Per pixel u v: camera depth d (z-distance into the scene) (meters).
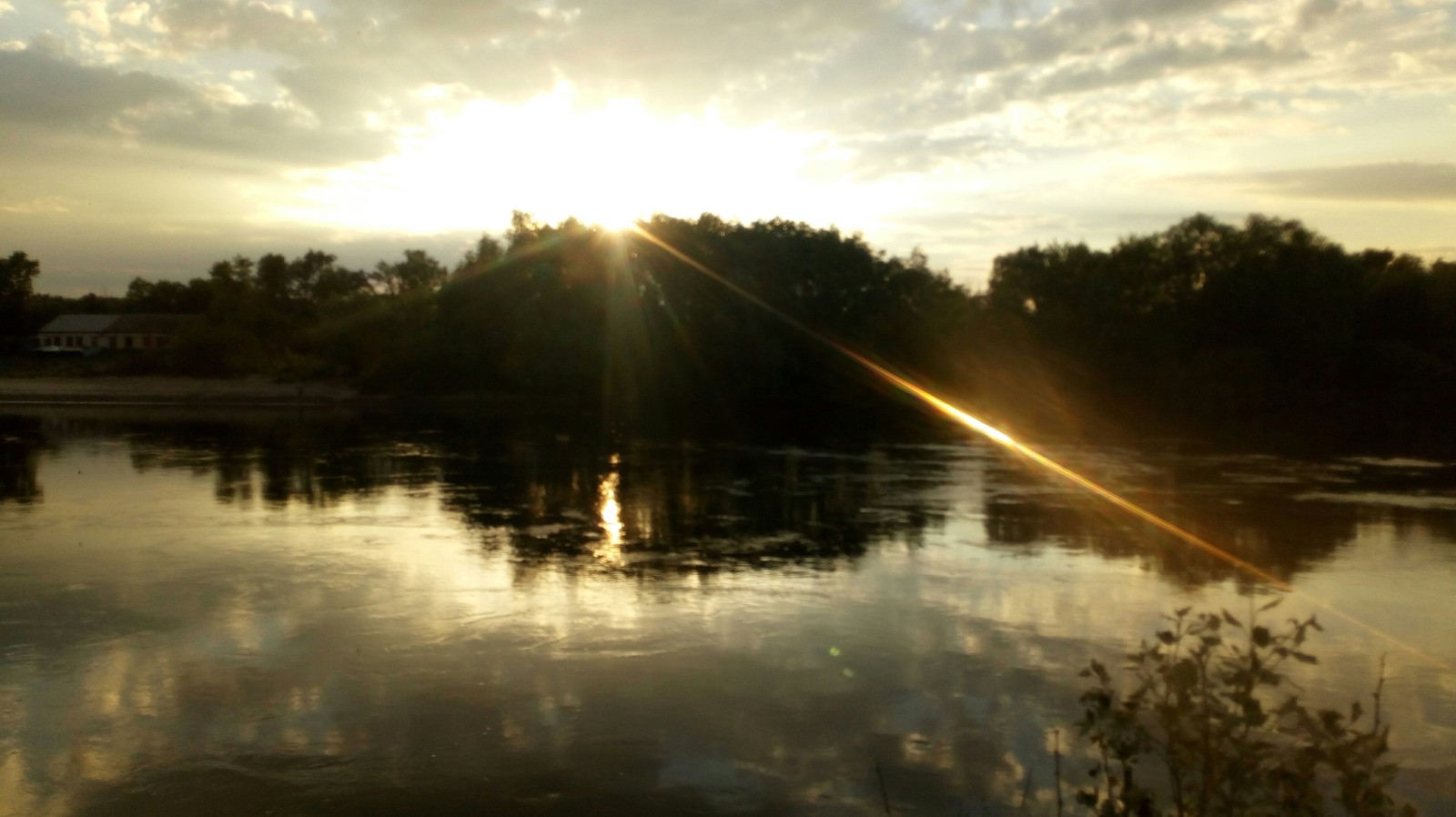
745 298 51.28
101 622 10.92
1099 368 47.34
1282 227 53.53
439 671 9.48
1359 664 10.12
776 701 8.88
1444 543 16.22
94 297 117.88
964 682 9.37
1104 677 4.99
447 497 20.27
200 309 109.25
